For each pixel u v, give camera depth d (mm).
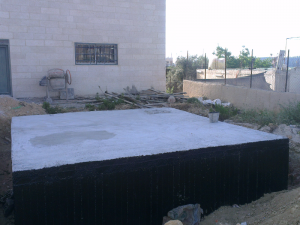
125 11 14508
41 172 3348
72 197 3523
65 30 13531
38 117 6949
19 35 12820
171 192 4035
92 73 14289
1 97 9930
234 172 4402
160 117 6891
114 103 11406
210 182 4258
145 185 3875
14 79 12992
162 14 15227
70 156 3748
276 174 4699
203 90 14438
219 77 20844
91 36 14031
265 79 15461
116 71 14719
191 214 4051
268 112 9453
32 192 3344
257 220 3803
